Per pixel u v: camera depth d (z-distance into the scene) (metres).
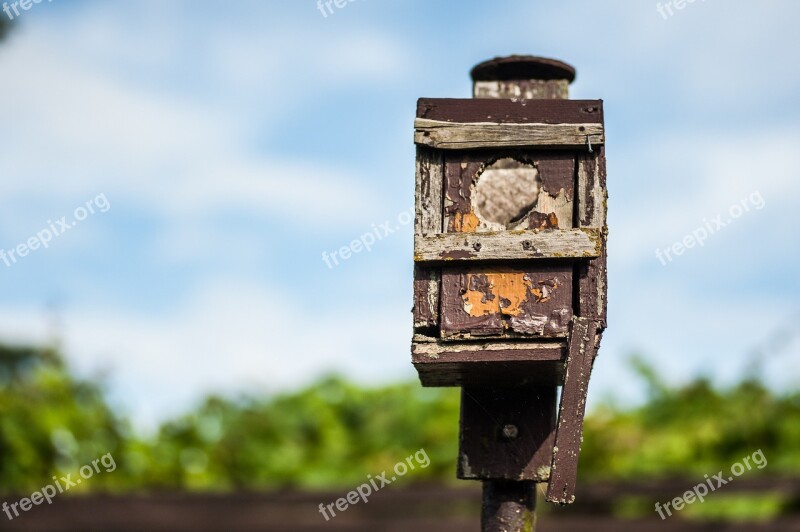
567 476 3.13
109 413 8.88
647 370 8.91
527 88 3.76
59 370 8.98
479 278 3.36
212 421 9.23
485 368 3.30
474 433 3.48
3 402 8.48
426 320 3.37
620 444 8.46
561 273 3.34
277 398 9.51
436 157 3.47
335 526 6.70
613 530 6.36
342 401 9.52
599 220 3.38
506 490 3.48
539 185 3.49
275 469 8.97
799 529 6.14
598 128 3.41
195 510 6.80
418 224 3.43
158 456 8.83
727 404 8.59
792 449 8.27
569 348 3.20
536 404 3.48
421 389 9.53
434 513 7.51
